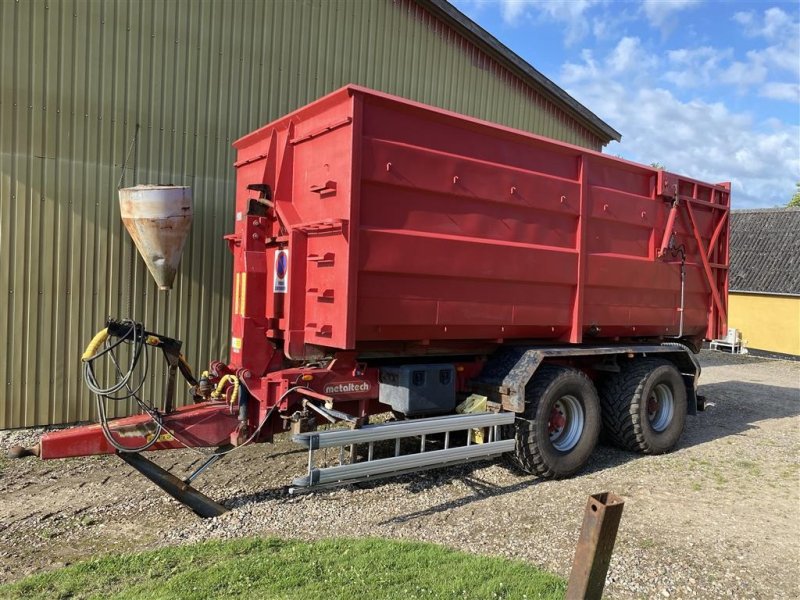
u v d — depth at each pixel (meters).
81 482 5.39
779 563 4.14
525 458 5.57
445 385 5.32
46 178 6.90
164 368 7.68
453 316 5.07
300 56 8.66
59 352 7.04
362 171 4.43
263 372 5.09
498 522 4.65
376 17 9.43
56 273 7.00
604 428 6.86
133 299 7.45
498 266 5.30
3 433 6.71
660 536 4.54
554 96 12.21
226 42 8.00
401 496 5.18
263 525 4.44
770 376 14.85
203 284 7.91
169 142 7.65
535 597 3.38
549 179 5.69
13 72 6.66
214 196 7.99
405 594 3.33
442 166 4.90
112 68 7.23
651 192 6.83
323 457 6.14
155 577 3.54
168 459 6.05
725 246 8.05
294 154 5.10
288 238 4.81
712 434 7.98
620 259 6.43
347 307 4.36
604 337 6.74
